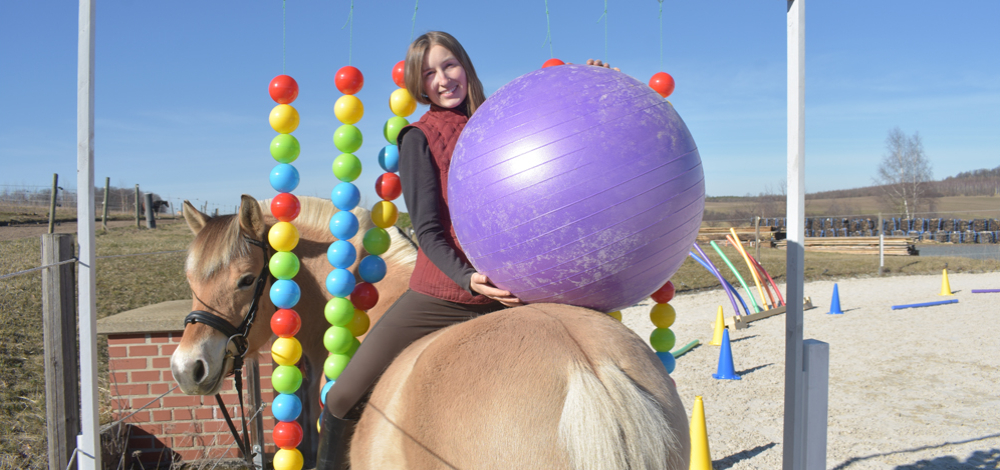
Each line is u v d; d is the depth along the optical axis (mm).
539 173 1292
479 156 1381
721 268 14734
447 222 1694
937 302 9805
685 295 11820
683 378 6039
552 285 1404
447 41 1854
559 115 1325
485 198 1360
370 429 1438
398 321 1685
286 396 2193
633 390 1090
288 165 2172
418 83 1883
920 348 6949
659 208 1312
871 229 26359
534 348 1201
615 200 1280
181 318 3906
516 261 1380
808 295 11461
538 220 1308
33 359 5238
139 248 13445
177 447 3951
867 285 12688
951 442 4199
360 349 1706
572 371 1126
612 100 1350
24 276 8281
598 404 1053
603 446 1011
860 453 4059
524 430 1088
